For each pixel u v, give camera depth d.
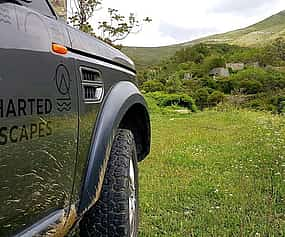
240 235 3.50
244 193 4.62
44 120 1.98
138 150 3.70
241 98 27.41
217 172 5.75
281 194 4.59
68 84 2.21
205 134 9.91
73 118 2.25
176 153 7.08
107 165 2.82
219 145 8.01
